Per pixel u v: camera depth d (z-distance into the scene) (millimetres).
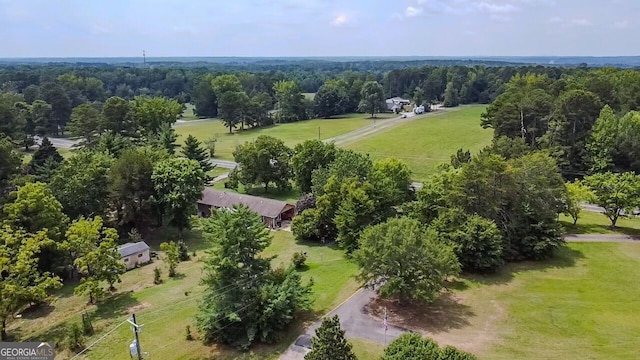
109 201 66688
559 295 44656
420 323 39688
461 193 52250
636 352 35188
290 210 72625
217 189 85125
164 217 72500
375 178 62094
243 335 37000
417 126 149000
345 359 27406
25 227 51469
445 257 40562
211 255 38062
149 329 40219
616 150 84250
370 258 41250
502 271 50188
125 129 116688
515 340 37031
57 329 41125
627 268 50344
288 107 176000
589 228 62938
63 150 120938
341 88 193250
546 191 54125
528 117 97062
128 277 52969
